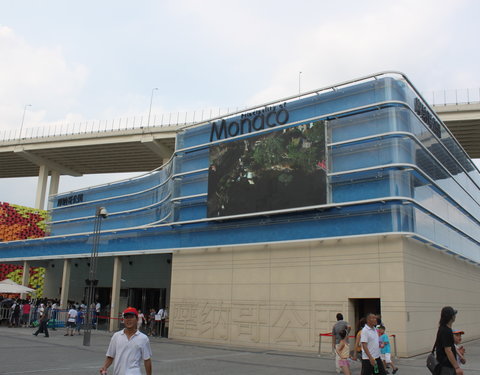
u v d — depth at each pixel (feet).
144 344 19.51
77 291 127.24
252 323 71.15
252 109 79.00
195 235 83.25
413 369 46.55
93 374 40.37
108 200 117.80
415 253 63.31
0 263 135.44
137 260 115.14
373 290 60.44
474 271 96.53
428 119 75.61
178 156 89.97
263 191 73.51
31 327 95.71
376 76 66.85
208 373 42.39
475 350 66.03
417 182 66.85
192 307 79.92
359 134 66.90
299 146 71.10
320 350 60.85
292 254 69.36
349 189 65.98
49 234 130.82
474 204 103.04
